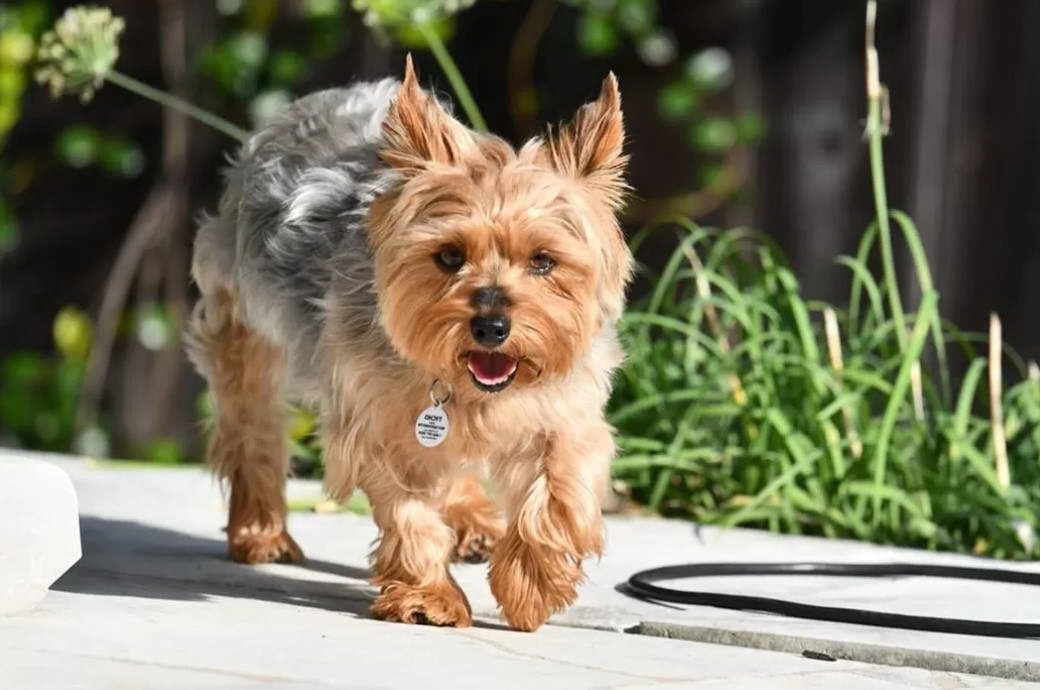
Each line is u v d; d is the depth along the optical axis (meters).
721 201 18.73
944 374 11.75
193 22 18.97
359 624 7.80
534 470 8.07
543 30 19.17
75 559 7.72
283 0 18.88
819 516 11.02
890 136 18.17
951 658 7.38
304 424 13.20
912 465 11.34
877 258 18.08
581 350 7.88
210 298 9.73
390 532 8.06
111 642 7.04
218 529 10.55
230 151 19.00
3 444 18.52
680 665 7.22
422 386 7.99
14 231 18.70
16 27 18.12
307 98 9.66
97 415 19.14
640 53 18.66
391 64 19.00
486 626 8.06
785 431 11.21
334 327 8.30
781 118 18.72
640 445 11.52
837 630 7.86
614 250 8.11
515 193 7.73
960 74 17.89
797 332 12.05
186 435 19.09
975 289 17.83
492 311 7.61
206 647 7.04
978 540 10.89
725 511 11.26
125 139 19.16
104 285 19.53
